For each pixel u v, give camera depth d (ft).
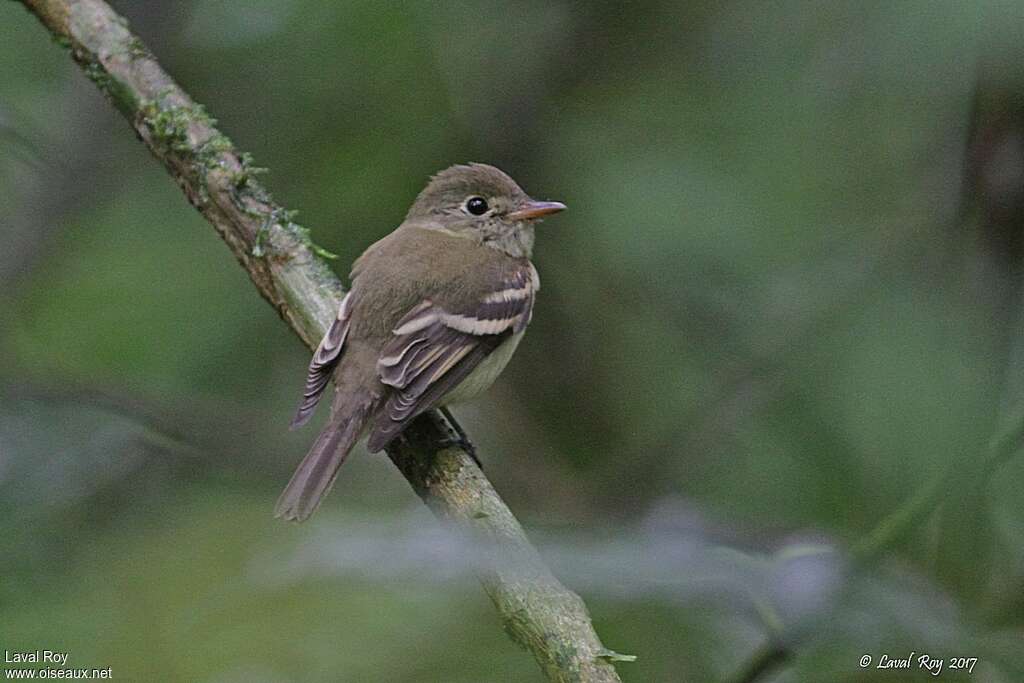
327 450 24.72
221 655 23.81
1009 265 29.17
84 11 27.61
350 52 39.73
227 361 40.88
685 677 22.98
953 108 33.55
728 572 20.97
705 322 42.09
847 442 37.14
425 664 23.81
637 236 39.45
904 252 37.32
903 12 26.55
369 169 40.34
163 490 36.09
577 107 42.45
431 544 19.34
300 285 26.22
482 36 40.83
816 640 21.01
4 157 41.01
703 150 40.40
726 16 40.55
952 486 24.40
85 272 41.34
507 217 31.40
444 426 25.54
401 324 26.55
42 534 29.66
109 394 37.60
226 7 39.60
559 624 19.17
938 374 36.17
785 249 39.91
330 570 18.97
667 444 39.70
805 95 39.04
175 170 26.89
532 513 38.83
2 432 34.19
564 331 43.83
